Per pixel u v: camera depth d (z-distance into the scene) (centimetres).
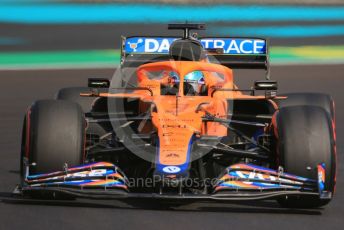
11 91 6256
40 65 7856
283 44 9625
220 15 11644
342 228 2525
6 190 3089
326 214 2730
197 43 3412
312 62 8212
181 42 3381
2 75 7162
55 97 3544
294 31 10725
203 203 2847
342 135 4506
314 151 2736
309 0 13488
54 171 2717
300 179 2684
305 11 12781
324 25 11450
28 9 12119
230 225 2505
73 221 2509
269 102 3397
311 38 10156
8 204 2734
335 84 6681
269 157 2923
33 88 6419
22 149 2895
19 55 8550
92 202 2808
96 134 3244
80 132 2766
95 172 2667
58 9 12181
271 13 12175
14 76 7100
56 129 2738
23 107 5506
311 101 3441
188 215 2625
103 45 9350
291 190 2666
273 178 2672
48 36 9975
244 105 3459
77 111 2803
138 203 2817
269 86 3039
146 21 11175
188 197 2562
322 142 2747
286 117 2817
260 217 2638
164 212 2661
